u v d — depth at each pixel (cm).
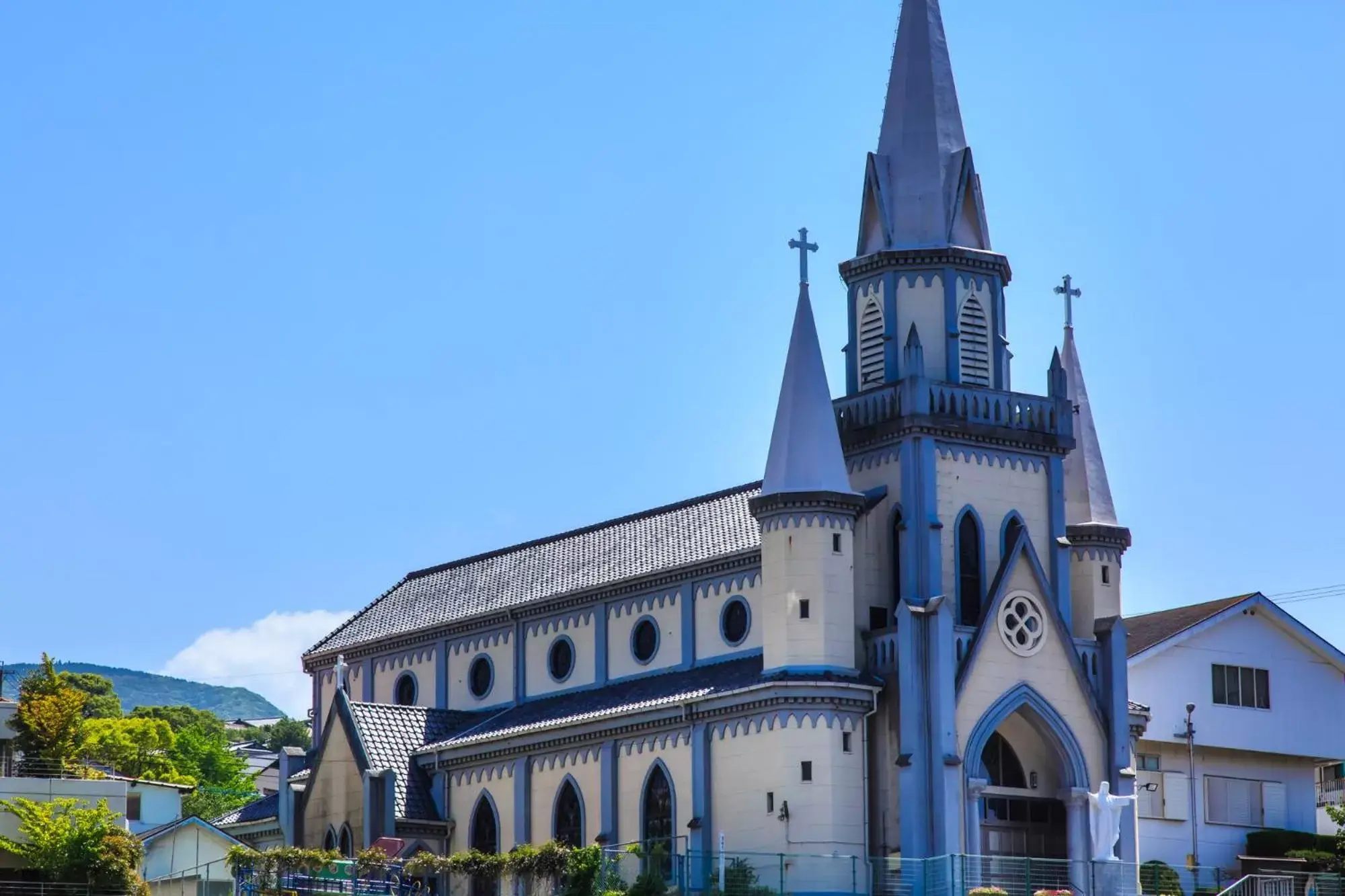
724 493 8475
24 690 9294
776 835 7062
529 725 8244
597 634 8444
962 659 7262
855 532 7488
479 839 8356
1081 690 7531
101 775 9081
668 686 7869
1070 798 7456
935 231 7881
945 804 7038
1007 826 7431
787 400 7500
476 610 9144
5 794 7612
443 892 7294
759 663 7538
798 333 7575
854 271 7975
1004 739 7538
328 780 8700
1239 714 9256
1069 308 8631
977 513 7600
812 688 7112
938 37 8206
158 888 7719
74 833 7112
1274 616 9419
